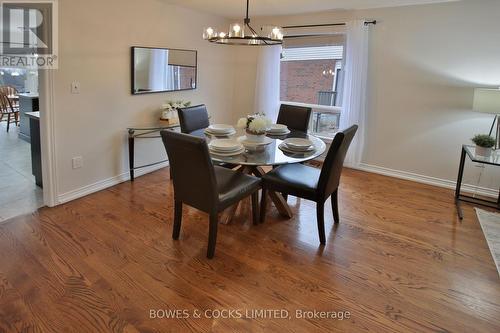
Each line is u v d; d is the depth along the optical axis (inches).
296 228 112.2
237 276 85.3
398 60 159.2
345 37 172.2
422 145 160.9
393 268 91.4
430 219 122.1
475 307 77.0
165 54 160.2
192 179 89.9
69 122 122.3
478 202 137.3
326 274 87.7
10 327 66.0
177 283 81.5
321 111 191.6
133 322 68.7
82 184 131.7
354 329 69.4
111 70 135.4
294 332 68.2
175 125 155.4
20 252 91.2
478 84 142.7
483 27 137.3
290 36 191.3
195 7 167.2
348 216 123.0
